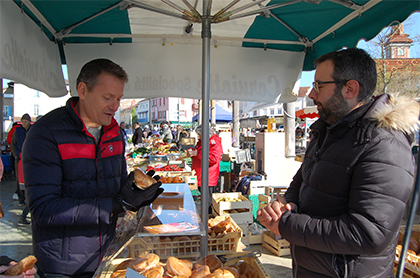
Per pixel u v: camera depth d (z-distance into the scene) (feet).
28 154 4.33
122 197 4.33
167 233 4.16
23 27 6.73
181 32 9.14
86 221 4.19
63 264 4.62
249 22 8.16
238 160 22.61
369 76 4.04
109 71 4.52
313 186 4.31
